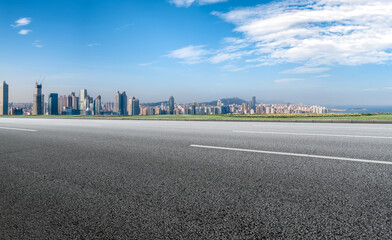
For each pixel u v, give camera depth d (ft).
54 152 16.11
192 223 6.42
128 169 11.62
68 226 6.49
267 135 21.97
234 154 14.17
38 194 8.75
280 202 7.52
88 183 9.78
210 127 31.12
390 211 6.80
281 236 5.72
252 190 8.54
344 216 6.57
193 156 13.92
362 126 30.60
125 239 5.80
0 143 20.52
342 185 8.80
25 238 5.98
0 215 7.21
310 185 8.87
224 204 7.49
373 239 5.55
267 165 11.65
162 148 16.57
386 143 17.02
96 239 5.84
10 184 9.87
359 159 12.47
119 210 7.32
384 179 9.36
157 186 9.21
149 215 6.94
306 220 6.41
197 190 8.69
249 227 6.15
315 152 14.29
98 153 15.47
